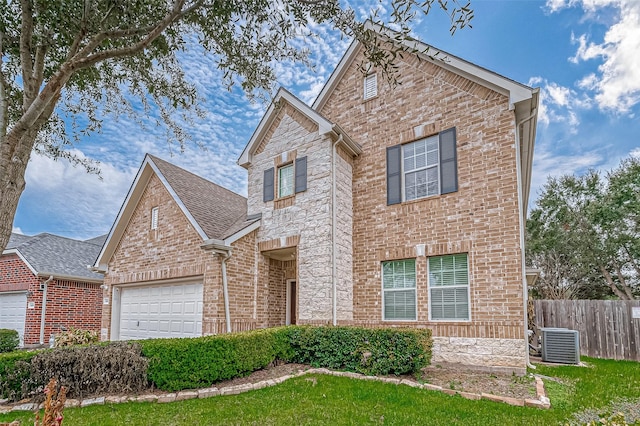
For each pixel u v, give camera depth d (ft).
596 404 23.16
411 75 40.22
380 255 38.93
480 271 33.09
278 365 32.17
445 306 34.73
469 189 34.83
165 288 44.16
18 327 57.98
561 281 93.97
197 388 26.02
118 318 48.65
